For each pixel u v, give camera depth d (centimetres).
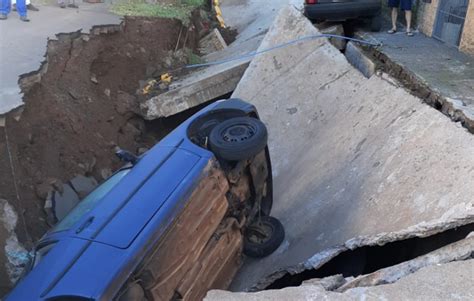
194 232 443
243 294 329
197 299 449
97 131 924
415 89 689
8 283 555
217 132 510
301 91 859
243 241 568
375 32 984
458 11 838
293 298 319
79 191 782
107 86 1037
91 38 1038
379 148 623
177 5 1491
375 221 529
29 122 765
